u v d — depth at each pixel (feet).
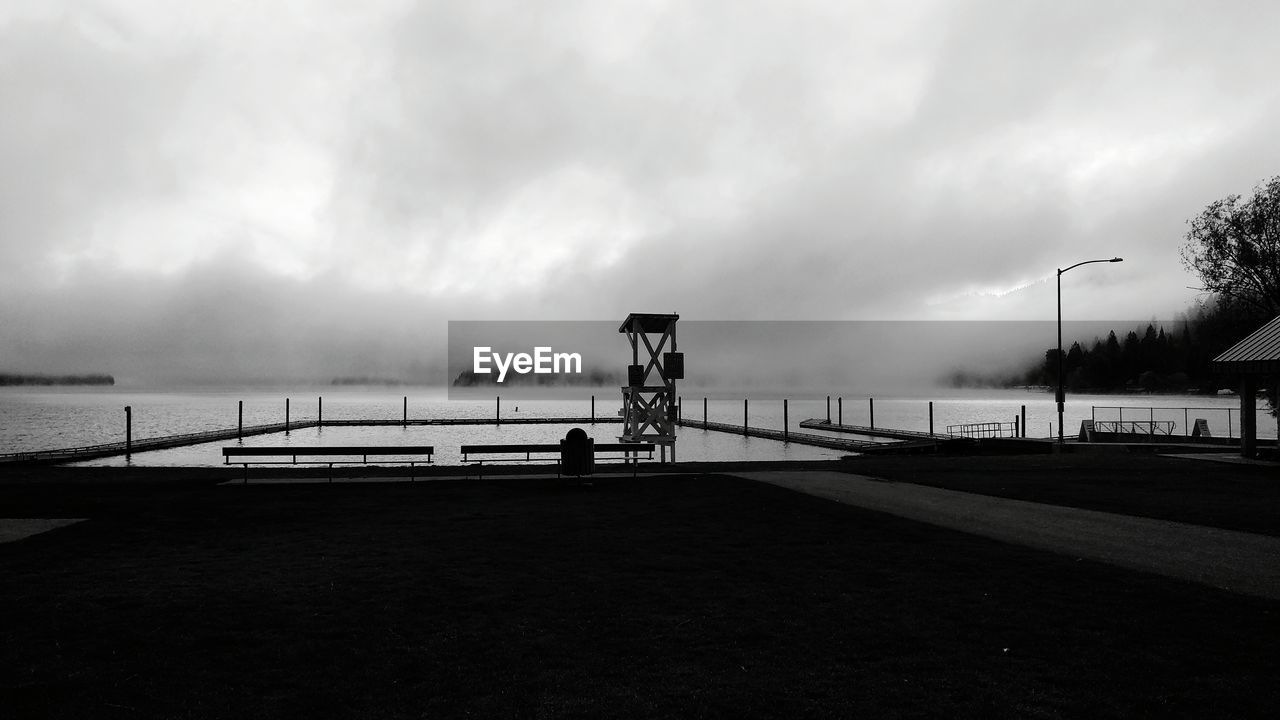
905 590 32.42
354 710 20.98
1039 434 264.11
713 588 33.01
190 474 82.38
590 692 22.12
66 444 262.47
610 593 32.32
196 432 326.44
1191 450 117.08
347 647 25.81
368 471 85.30
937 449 153.69
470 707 21.16
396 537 44.78
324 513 53.93
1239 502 58.34
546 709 20.99
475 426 368.89
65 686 22.52
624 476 77.87
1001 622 28.07
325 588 33.12
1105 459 100.42
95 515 52.95
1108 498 60.54
